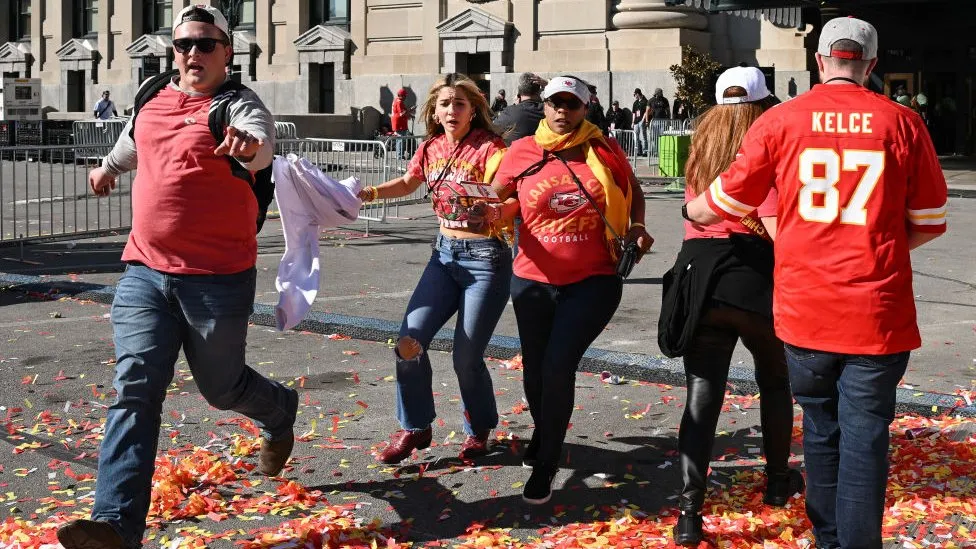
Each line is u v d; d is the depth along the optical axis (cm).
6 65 4506
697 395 428
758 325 421
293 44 3688
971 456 518
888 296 357
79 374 698
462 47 3300
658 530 435
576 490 491
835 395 379
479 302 505
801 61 2861
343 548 422
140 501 391
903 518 440
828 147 361
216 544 425
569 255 473
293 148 1747
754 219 417
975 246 1300
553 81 472
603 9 3053
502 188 487
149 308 417
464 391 521
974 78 2873
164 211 415
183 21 416
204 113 415
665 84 2927
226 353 429
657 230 1491
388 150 1756
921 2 2808
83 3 4250
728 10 2408
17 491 484
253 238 436
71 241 1367
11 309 922
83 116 4009
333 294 998
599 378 691
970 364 712
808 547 413
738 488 488
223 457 525
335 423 584
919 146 359
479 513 462
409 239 1409
